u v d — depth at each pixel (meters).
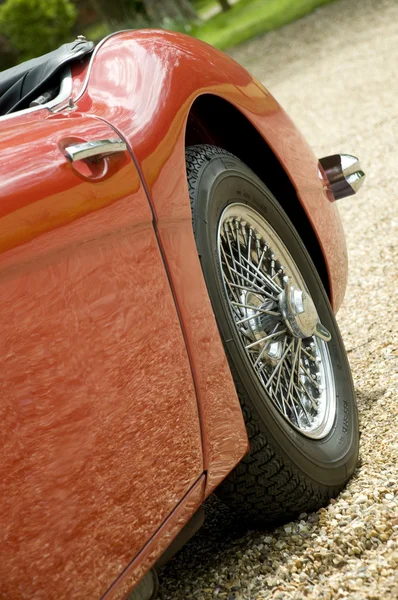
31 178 1.89
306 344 3.16
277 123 3.34
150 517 2.05
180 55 2.90
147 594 2.11
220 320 2.45
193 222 2.52
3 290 1.73
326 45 18.67
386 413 3.27
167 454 2.10
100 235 1.99
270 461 2.53
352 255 5.76
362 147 8.98
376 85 12.27
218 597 2.39
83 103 2.49
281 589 2.33
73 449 1.83
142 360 2.05
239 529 2.74
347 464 2.84
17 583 1.71
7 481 1.70
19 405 1.73
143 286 2.10
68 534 1.81
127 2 33.56
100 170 2.10
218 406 2.33
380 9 20.36
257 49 22.00
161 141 2.41
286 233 3.14
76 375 1.85
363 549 2.42
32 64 2.92
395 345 3.97
